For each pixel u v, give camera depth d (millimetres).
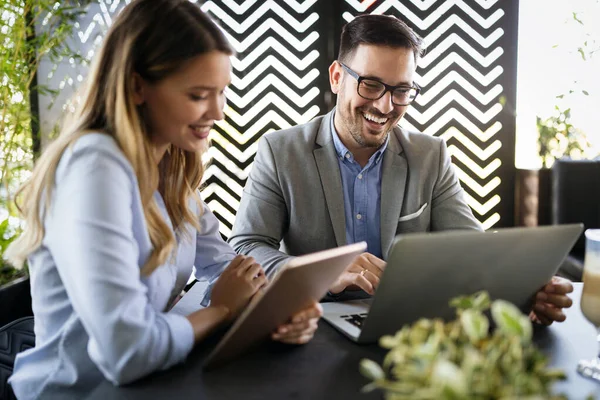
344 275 1363
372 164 1821
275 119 2811
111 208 975
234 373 951
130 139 1068
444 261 943
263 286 1229
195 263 1481
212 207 2863
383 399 855
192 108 1090
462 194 1896
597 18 2844
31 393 1089
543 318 1175
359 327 1136
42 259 1089
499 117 2871
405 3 2770
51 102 2643
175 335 980
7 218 2383
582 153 2992
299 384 906
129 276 964
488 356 563
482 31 2801
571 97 2934
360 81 1665
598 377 920
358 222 1812
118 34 1089
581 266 2457
